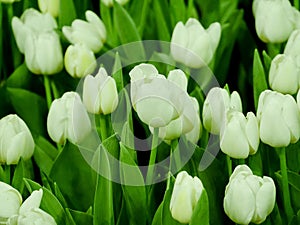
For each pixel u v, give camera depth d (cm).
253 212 125
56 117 139
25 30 160
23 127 138
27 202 125
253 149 130
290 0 183
